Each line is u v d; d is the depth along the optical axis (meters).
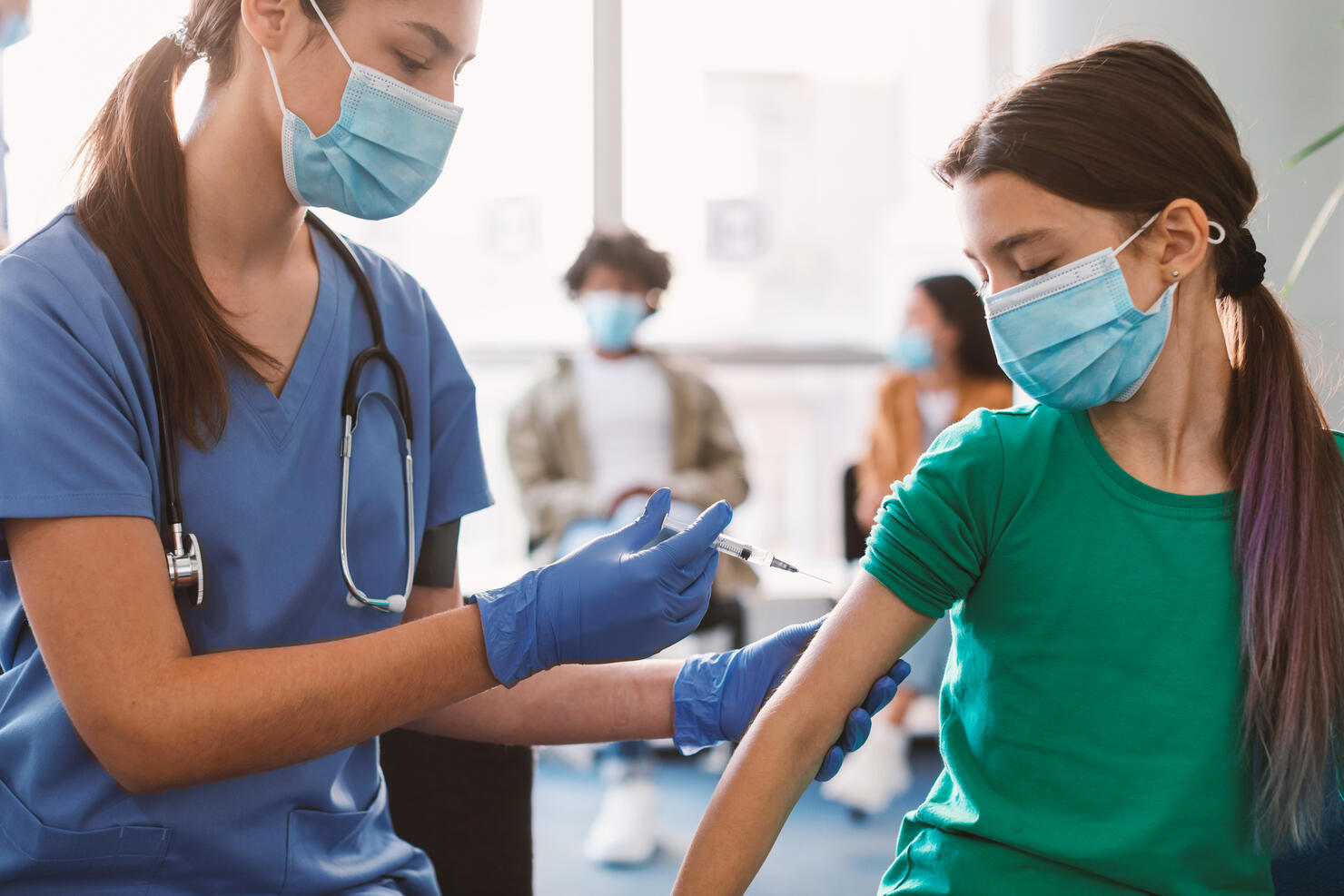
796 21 3.93
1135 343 0.99
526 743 1.23
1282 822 0.97
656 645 0.99
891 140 3.99
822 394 4.02
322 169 1.03
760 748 1.00
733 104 3.93
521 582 0.98
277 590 1.06
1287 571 0.99
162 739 0.86
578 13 3.81
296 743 0.90
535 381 3.26
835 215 4.00
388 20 0.99
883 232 4.01
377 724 0.93
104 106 1.05
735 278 3.98
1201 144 0.99
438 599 1.25
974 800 1.02
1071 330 0.98
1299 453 1.01
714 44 3.90
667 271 3.25
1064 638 1.02
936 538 1.03
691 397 3.23
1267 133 1.81
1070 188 0.96
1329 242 1.80
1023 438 1.06
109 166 1.02
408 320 1.22
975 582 1.06
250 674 0.88
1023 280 1.00
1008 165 0.98
